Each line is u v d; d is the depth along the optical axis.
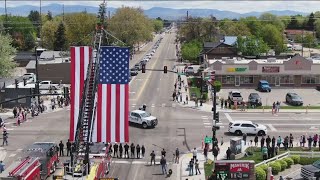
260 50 125.25
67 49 146.38
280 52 153.75
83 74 34.56
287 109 72.06
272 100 80.19
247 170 39.84
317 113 69.50
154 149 50.81
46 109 71.69
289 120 64.88
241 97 76.62
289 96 77.25
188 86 93.19
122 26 156.00
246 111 70.75
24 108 70.69
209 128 60.19
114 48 34.38
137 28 157.88
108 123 34.41
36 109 68.88
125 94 34.50
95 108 34.78
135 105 74.44
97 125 34.47
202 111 70.56
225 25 174.12
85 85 33.69
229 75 93.69
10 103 73.00
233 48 125.50
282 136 56.22
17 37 161.12
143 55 165.75
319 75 93.75
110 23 156.38
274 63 93.62
